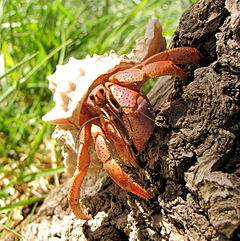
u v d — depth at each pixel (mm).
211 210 125
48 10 314
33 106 284
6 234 205
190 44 154
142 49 165
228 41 135
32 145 267
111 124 151
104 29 322
